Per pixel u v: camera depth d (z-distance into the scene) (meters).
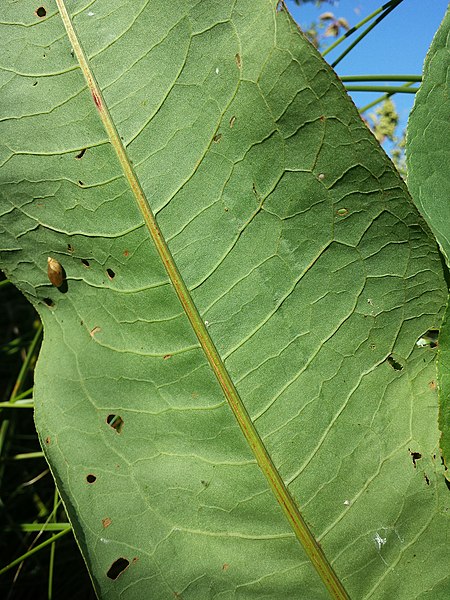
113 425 0.13
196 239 0.13
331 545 0.12
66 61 0.13
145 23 0.13
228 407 0.13
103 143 0.13
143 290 0.13
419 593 0.12
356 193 0.12
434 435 0.13
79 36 0.13
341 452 0.13
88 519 0.13
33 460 0.24
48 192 0.13
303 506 0.12
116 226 0.13
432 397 0.13
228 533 0.13
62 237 0.13
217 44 0.12
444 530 0.12
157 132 0.13
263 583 0.12
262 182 0.12
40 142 0.13
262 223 0.12
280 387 0.13
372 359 0.13
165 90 0.12
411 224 0.12
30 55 0.13
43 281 0.14
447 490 0.12
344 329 0.13
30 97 0.13
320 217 0.12
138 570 0.13
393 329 0.13
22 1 0.13
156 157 0.13
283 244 0.13
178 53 0.12
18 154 0.13
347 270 0.13
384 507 0.12
